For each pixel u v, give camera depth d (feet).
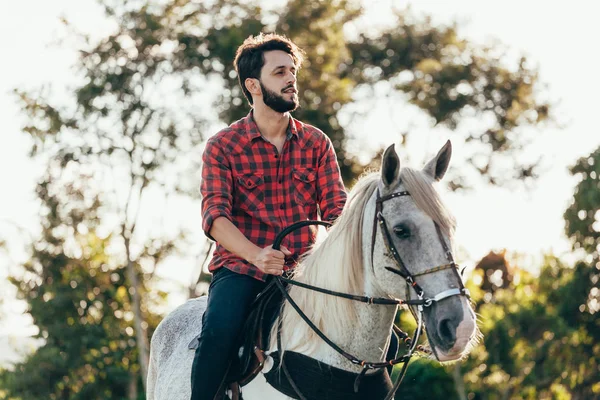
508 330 76.02
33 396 94.79
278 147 16.19
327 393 14.55
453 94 108.99
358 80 108.88
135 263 93.40
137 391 97.19
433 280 13.43
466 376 75.36
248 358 15.39
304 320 14.83
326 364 14.58
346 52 97.86
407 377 72.23
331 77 93.61
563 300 96.22
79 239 96.94
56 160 87.04
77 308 95.86
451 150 14.65
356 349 14.52
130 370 96.63
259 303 15.65
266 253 14.74
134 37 87.61
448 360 13.34
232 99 88.38
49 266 95.91
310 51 92.32
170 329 18.86
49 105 87.15
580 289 96.17
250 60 16.19
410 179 13.93
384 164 14.01
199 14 90.74
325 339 14.44
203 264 90.84
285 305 15.26
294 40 91.50
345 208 14.88
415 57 111.14
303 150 16.26
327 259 14.87
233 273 15.90
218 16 91.30
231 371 15.67
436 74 108.27
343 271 14.53
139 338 89.10
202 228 15.70
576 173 101.14
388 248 13.83
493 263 98.99
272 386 14.96
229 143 16.07
